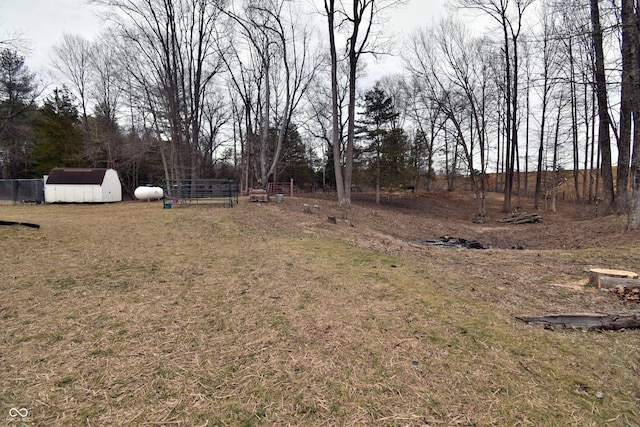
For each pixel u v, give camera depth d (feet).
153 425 5.97
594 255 19.84
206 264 17.28
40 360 7.97
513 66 68.18
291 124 87.35
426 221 51.96
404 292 13.01
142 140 81.20
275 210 38.96
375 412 6.34
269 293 12.90
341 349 8.66
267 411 6.36
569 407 6.48
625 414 6.28
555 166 77.66
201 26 57.36
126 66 73.82
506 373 7.61
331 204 51.67
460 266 17.58
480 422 6.08
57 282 13.79
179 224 28.32
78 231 24.26
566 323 10.12
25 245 19.45
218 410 6.38
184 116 62.49
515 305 11.78
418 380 7.35
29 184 53.21
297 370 7.70
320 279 14.66
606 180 40.98
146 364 7.91
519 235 40.37
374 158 81.71
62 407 6.36
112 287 13.41
